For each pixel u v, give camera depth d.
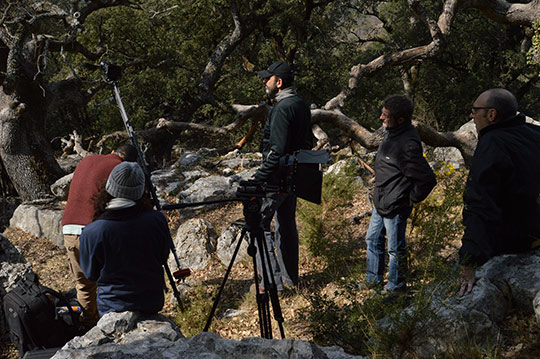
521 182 2.72
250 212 3.07
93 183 4.09
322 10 22.69
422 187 3.29
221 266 5.40
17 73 12.32
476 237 2.69
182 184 8.81
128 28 20.30
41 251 7.67
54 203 9.11
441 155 8.52
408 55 10.33
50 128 28.42
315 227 5.11
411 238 4.39
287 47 21.44
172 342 2.45
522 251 3.05
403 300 2.99
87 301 4.19
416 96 23.58
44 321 3.77
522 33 23.39
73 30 13.22
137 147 4.53
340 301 3.93
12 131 13.01
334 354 2.77
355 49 24.30
